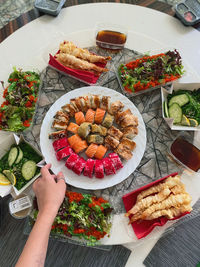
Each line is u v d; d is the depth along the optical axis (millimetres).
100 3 703
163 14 697
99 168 545
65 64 634
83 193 563
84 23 684
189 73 638
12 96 589
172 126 583
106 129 593
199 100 622
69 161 557
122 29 649
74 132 589
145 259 635
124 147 576
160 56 635
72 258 652
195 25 699
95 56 625
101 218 534
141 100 634
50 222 399
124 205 558
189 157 577
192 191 566
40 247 365
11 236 657
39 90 621
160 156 593
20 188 549
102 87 614
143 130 591
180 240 655
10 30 691
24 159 569
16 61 649
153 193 568
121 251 643
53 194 441
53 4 685
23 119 597
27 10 758
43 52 654
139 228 540
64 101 613
